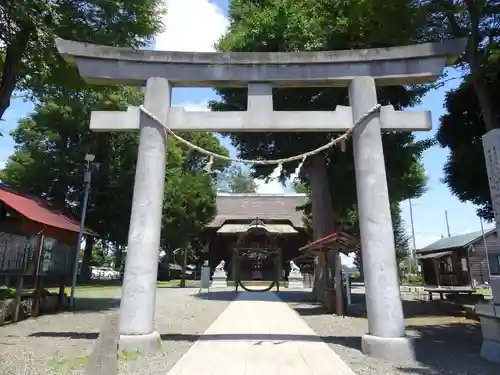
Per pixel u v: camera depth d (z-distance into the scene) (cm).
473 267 2900
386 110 760
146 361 598
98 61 776
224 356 628
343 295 1323
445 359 643
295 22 1422
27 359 607
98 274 4022
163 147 753
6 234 1019
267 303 1577
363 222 711
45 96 1670
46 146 2608
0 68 1279
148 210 714
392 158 1639
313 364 583
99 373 373
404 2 924
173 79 781
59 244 1270
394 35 1018
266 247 2750
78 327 941
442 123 1391
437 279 3039
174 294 2073
